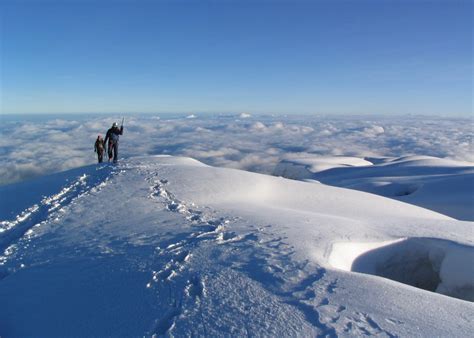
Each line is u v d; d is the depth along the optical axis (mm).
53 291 6133
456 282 8141
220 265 6871
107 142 23141
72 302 5695
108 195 13555
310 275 6375
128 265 6965
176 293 5758
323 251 7836
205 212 11508
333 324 4863
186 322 4934
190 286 6008
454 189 39156
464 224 10938
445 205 35625
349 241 8750
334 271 6516
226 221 10188
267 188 16656
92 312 5340
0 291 6266
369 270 8422
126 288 6016
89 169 19438
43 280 6602
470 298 7812
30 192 15008
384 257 9000
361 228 9891
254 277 6328
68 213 11375
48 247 8445
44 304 5711
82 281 6422
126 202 12602
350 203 15625
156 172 17719
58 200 13258
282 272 6512
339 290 5820
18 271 7105
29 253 8117
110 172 17797
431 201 37844
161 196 13602
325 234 9047
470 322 4984
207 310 5234
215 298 5582
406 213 15289
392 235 9453
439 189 40656
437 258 9039
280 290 5840
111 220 10570
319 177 84500
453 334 4684
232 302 5461
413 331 4738
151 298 5633
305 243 8227
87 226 10039
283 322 4918
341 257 8078
